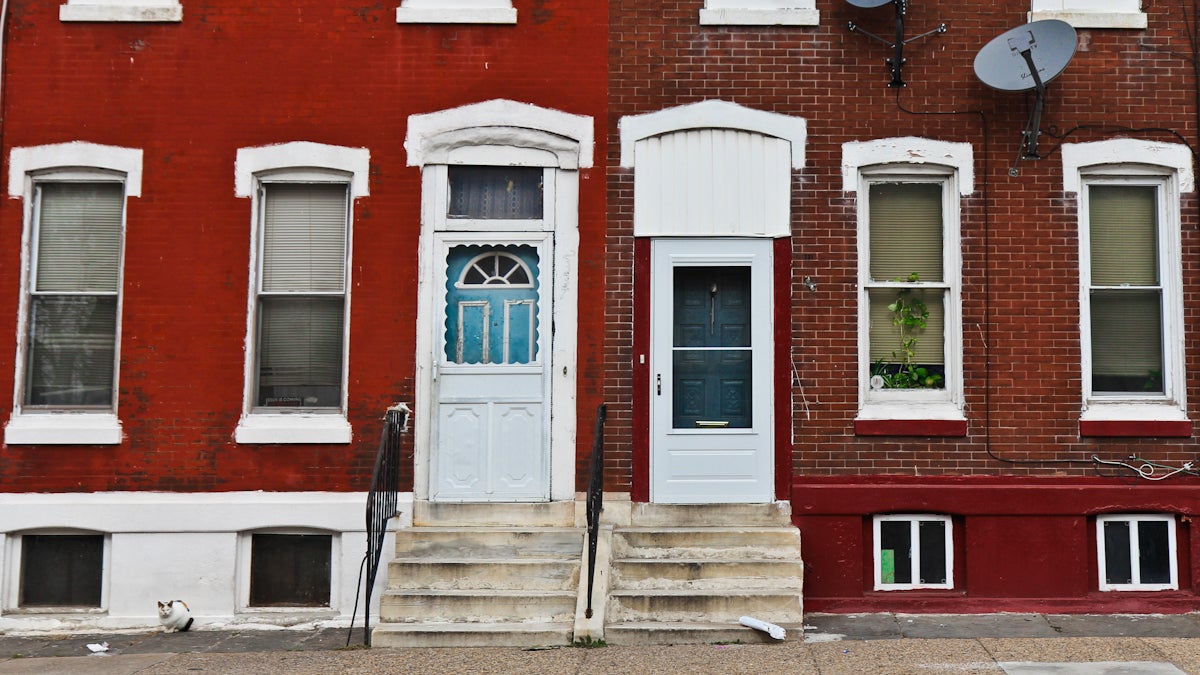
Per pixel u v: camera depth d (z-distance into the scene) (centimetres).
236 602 830
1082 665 671
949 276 860
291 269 869
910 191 877
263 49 866
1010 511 830
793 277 851
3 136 858
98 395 862
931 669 666
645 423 845
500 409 850
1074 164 854
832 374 845
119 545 828
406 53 866
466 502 838
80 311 866
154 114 860
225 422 841
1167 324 855
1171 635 755
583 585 756
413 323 850
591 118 862
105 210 872
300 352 866
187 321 849
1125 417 838
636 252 855
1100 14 863
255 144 859
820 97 863
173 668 699
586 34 870
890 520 844
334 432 838
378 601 818
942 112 860
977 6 870
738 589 771
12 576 834
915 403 852
